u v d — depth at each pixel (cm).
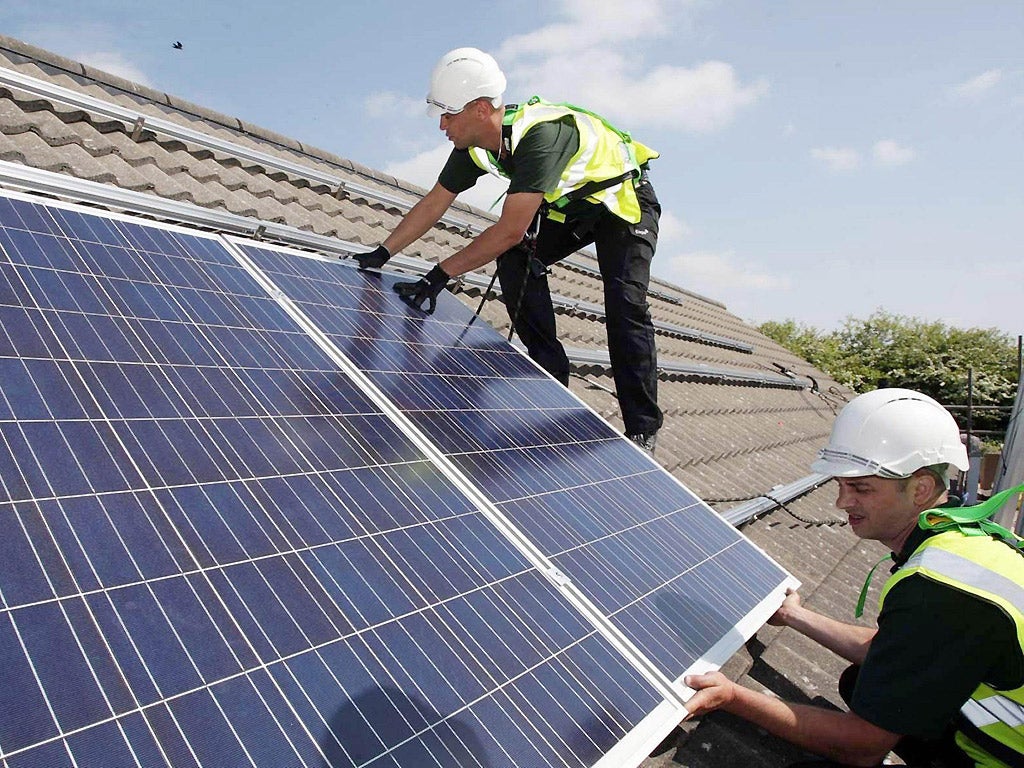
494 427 337
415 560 234
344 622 201
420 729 187
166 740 154
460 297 655
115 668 160
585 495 329
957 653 230
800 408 1319
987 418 2639
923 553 247
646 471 387
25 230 272
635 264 471
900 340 3384
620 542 311
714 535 366
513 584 250
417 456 283
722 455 731
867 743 240
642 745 223
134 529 190
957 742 256
